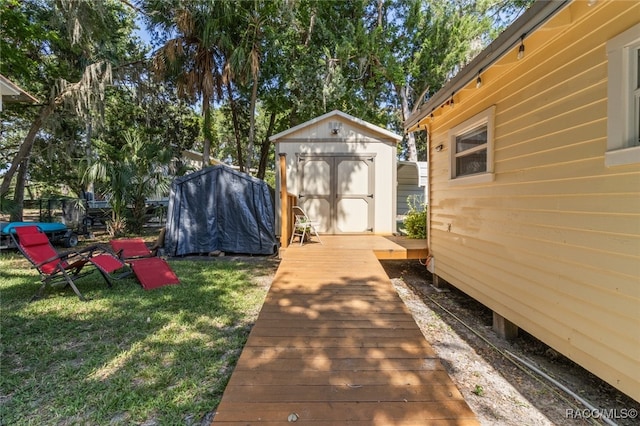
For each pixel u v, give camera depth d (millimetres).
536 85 2760
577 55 2314
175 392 2232
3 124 12328
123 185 9438
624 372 1974
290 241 6078
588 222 2232
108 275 4695
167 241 7176
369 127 7402
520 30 2379
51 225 7984
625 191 1966
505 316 3227
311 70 11266
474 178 3789
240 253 7547
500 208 3318
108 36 9312
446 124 4730
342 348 2262
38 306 3869
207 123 10219
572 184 2373
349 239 6605
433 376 1946
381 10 12492
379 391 1799
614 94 2008
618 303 2016
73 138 12328
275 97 12742
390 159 7508
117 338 3068
